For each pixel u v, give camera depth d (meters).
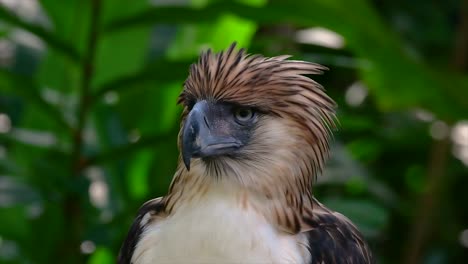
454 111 11.94
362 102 15.59
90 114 12.17
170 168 12.19
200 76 7.41
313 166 7.47
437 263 14.47
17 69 13.84
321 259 7.29
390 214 15.52
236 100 7.27
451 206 15.70
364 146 15.52
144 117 12.73
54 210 11.27
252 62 7.32
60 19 11.75
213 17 10.31
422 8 16.33
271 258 7.10
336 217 7.72
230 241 7.12
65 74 12.52
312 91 7.41
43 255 11.29
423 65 11.34
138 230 7.63
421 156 15.62
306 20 10.59
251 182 7.28
